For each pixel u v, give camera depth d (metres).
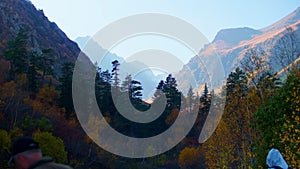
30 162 3.04
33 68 66.06
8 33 117.81
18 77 62.97
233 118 24.92
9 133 48.31
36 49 119.19
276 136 16.88
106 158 57.50
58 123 57.16
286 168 6.25
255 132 23.78
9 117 53.81
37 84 66.62
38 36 137.38
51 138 42.66
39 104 57.84
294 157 14.65
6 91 56.38
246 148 25.25
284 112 16.84
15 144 3.06
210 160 30.45
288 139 15.21
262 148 18.67
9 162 3.12
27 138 3.13
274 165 6.27
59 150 42.78
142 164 60.22
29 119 51.03
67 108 63.62
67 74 67.19
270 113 17.59
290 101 16.67
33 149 3.08
